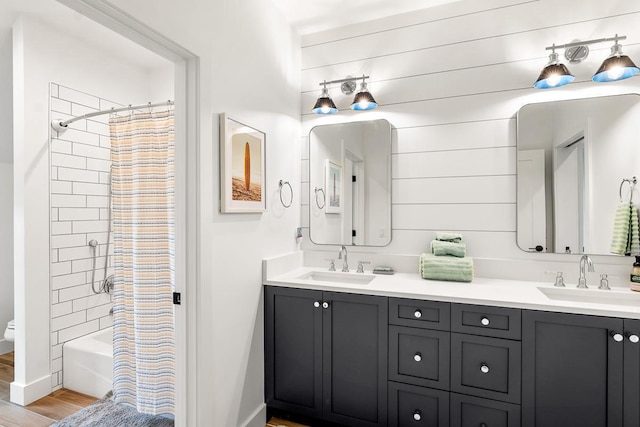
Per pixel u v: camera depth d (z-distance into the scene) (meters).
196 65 1.51
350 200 2.48
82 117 2.23
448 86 2.27
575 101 2.00
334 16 2.39
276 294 2.08
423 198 2.32
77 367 2.35
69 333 2.45
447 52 2.27
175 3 1.36
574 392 1.55
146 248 1.89
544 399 1.59
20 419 2.03
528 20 2.10
